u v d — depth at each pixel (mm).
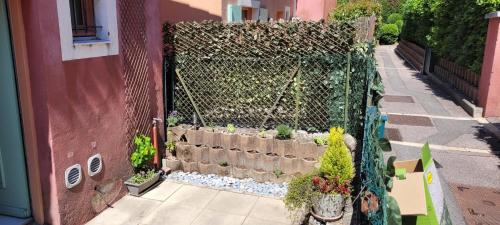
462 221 4703
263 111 6309
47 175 4094
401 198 3061
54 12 3881
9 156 4164
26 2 3713
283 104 6207
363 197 3346
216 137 5934
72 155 4250
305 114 6109
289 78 6047
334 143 4137
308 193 4156
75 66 4191
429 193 3164
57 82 3973
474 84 10555
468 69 10945
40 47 3771
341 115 5941
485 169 6312
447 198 5289
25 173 4172
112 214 4758
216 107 6453
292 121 6219
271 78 6141
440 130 8414
